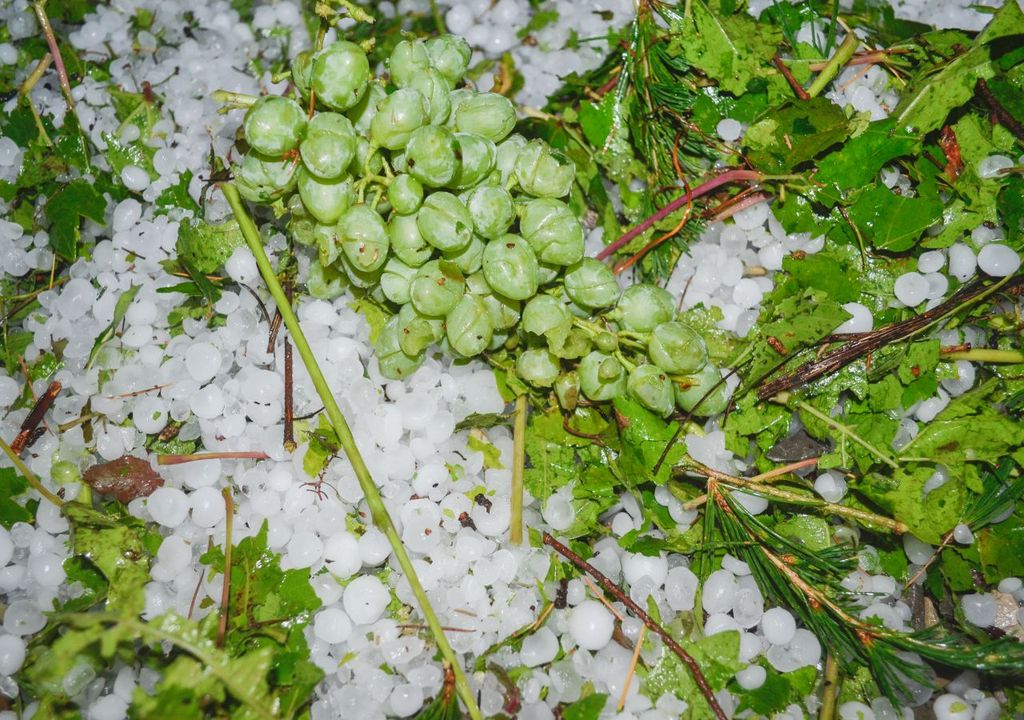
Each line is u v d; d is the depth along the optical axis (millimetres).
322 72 362
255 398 401
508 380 399
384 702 373
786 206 421
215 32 469
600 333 377
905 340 405
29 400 412
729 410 405
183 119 443
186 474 396
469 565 390
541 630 381
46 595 385
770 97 428
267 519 387
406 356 392
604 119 439
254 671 341
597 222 442
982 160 419
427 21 485
